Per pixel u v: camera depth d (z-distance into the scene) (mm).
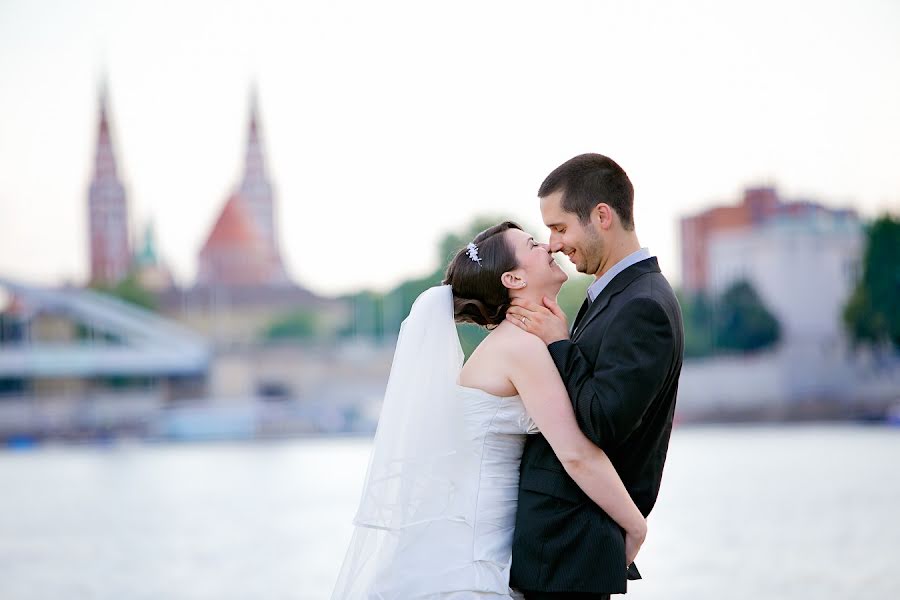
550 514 3596
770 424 60125
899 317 66250
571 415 3562
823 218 76250
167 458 42875
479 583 3602
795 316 73500
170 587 11562
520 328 3758
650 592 10180
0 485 30656
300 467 33688
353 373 76500
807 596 9836
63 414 71562
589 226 3758
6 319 85312
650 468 3711
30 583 12336
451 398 3742
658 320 3514
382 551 3721
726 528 15500
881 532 14602
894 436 42312
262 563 13203
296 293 93000
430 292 3867
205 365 77250
